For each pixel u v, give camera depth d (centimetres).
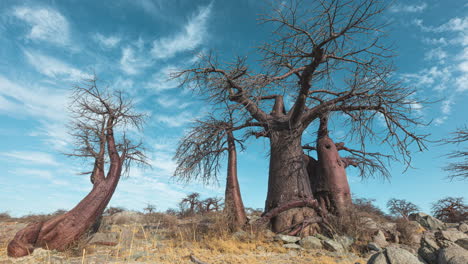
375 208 1661
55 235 825
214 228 984
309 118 1196
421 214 1195
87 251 783
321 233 1032
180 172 1240
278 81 1073
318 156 1312
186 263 632
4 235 1101
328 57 988
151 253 741
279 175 1135
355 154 1515
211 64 1130
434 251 504
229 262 645
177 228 1081
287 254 759
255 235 934
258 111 1262
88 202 904
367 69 1029
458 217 1677
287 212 1057
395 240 918
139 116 1156
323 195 1222
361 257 751
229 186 1138
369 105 1083
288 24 930
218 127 1242
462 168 1196
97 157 1015
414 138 1127
